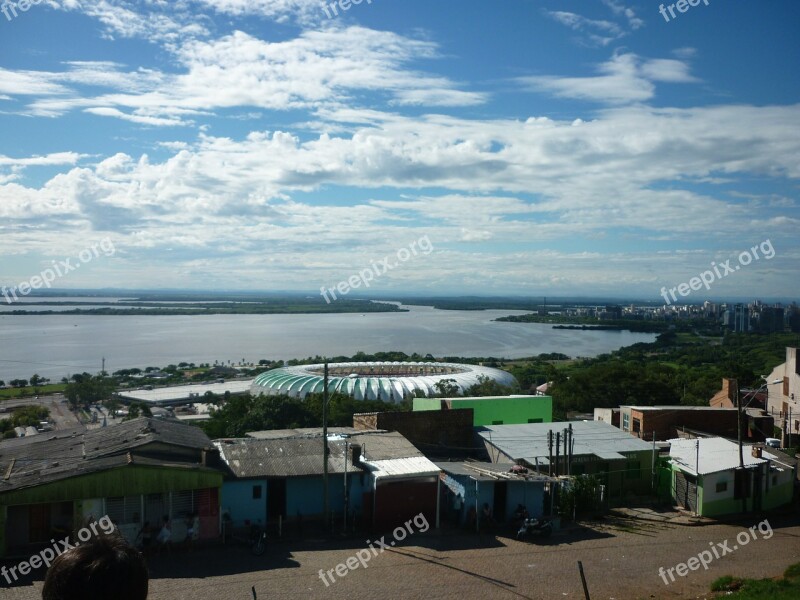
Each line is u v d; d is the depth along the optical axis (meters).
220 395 100.62
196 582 21.72
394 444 33.56
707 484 32.81
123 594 3.66
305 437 32.31
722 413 49.38
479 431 39.06
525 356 183.50
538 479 29.84
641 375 80.19
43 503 24.27
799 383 59.50
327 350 190.50
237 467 27.91
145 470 24.77
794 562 25.97
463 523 29.45
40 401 93.12
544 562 24.92
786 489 36.09
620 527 30.44
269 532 27.55
